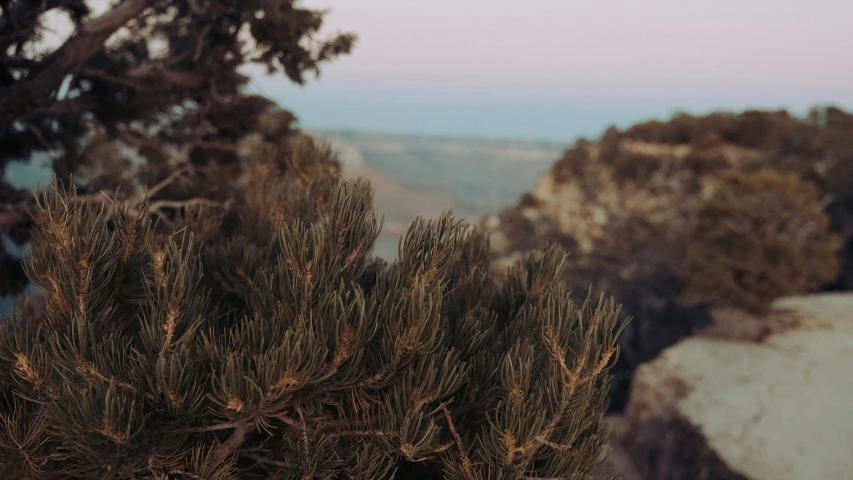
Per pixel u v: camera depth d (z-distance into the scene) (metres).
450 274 3.35
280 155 5.48
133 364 2.11
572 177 28.41
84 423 1.88
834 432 8.15
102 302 2.37
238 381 1.93
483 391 2.56
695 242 13.94
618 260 23.36
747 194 13.58
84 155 6.88
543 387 2.40
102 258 2.29
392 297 2.33
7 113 5.53
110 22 5.89
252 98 7.56
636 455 10.98
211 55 6.96
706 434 8.84
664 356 11.81
